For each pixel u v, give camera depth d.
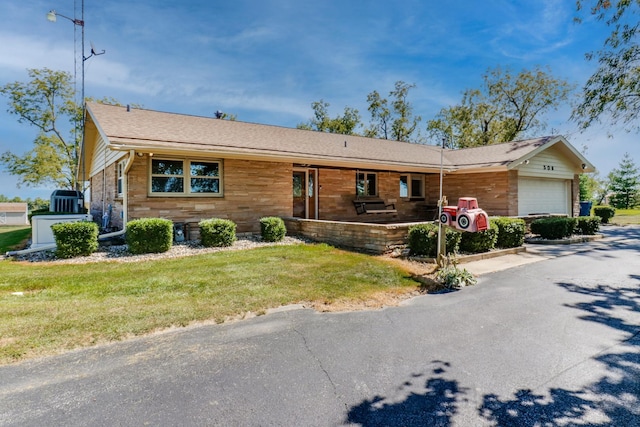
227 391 2.52
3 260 7.20
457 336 3.54
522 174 13.77
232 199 10.45
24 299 4.53
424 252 7.39
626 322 3.94
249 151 9.86
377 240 8.12
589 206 19.05
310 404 2.38
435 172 14.86
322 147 12.95
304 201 13.12
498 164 12.96
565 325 3.86
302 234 10.64
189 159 9.74
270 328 3.70
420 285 5.49
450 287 5.42
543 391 2.56
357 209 14.38
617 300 4.76
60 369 2.81
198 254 7.85
